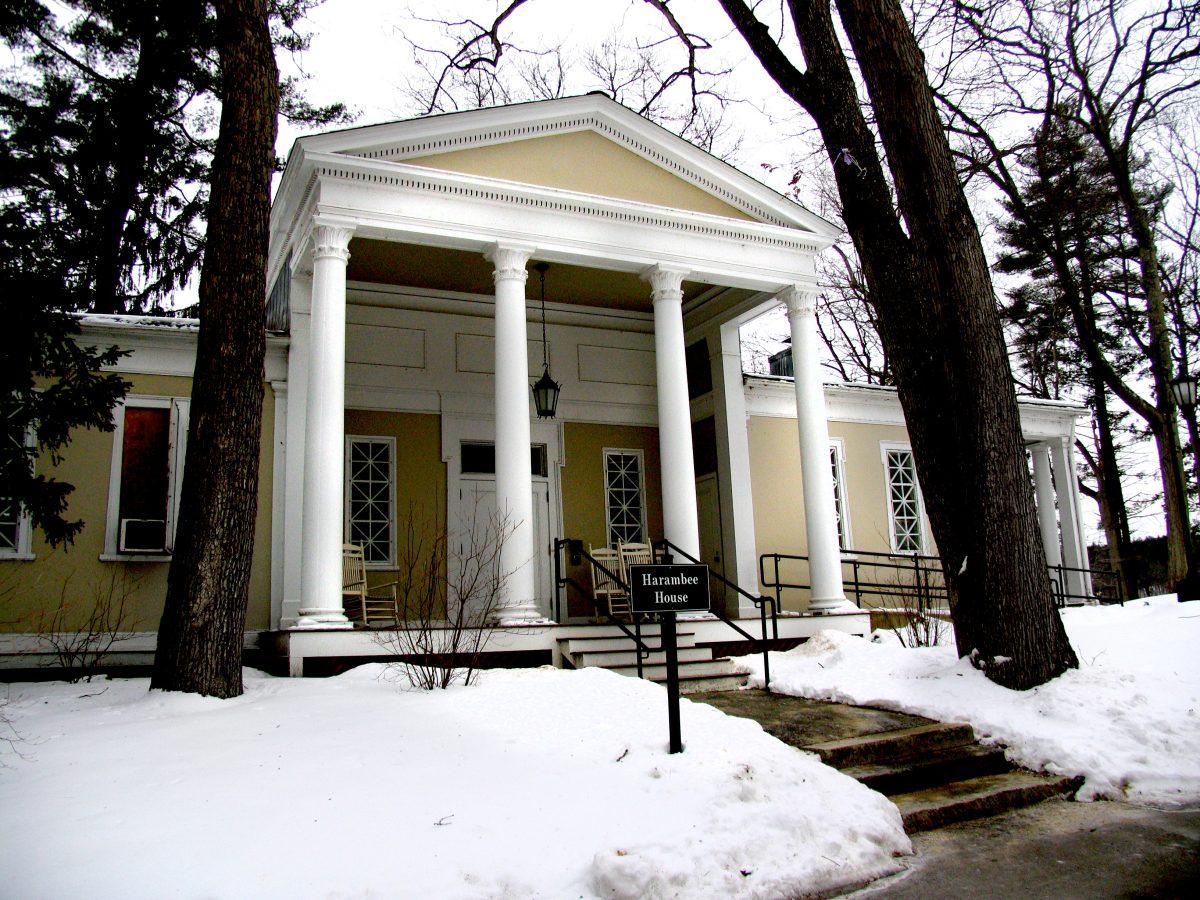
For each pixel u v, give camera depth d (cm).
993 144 1792
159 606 1141
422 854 430
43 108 1842
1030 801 646
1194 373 2398
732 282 1320
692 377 1608
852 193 918
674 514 1189
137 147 2016
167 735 611
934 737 716
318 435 1000
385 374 1379
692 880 438
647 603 591
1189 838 557
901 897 469
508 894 412
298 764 543
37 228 960
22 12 1845
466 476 1409
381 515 1346
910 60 877
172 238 2155
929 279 880
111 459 1161
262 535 1183
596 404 1530
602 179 1228
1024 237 2389
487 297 1457
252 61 861
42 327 823
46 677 1062
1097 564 3241
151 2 1931
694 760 565
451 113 1109
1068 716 740
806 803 536
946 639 1116
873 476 1719
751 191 1306
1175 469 1759
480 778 530
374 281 1384
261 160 852
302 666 927
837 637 1115
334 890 391
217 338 814
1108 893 470
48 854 409
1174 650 875
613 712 673
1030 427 1891
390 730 620
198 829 439
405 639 970
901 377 905
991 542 831
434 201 1111
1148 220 2027
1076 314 2027
